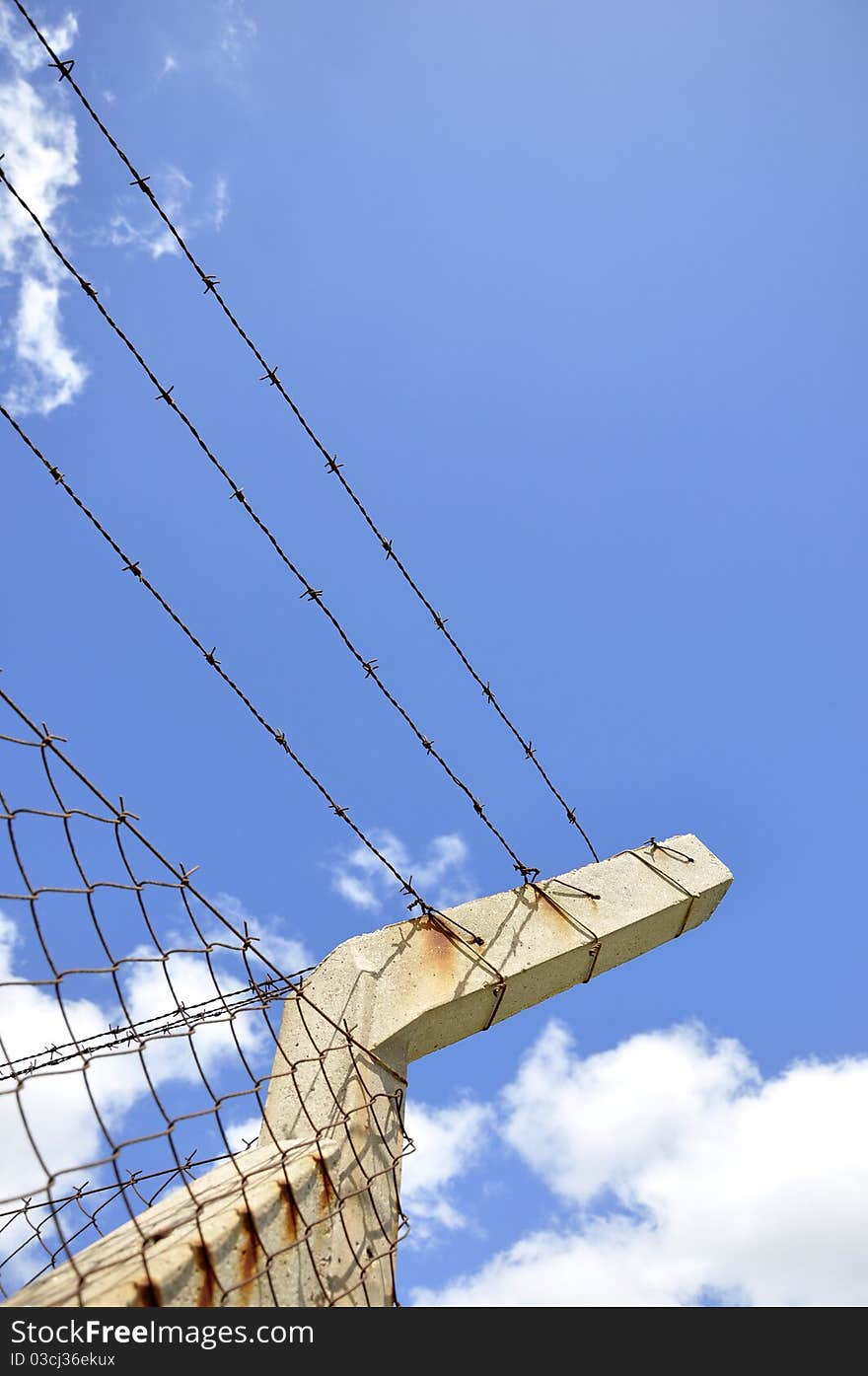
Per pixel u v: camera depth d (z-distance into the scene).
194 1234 2.49
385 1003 3.37
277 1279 2.56
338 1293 2.68
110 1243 2.54
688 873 4.16
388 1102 3.19
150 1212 2.70
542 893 3.86
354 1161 2.96
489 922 3.69
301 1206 2.75
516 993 3.63
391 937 3.57
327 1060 3.23
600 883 3.99
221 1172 2.88
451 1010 3.47
